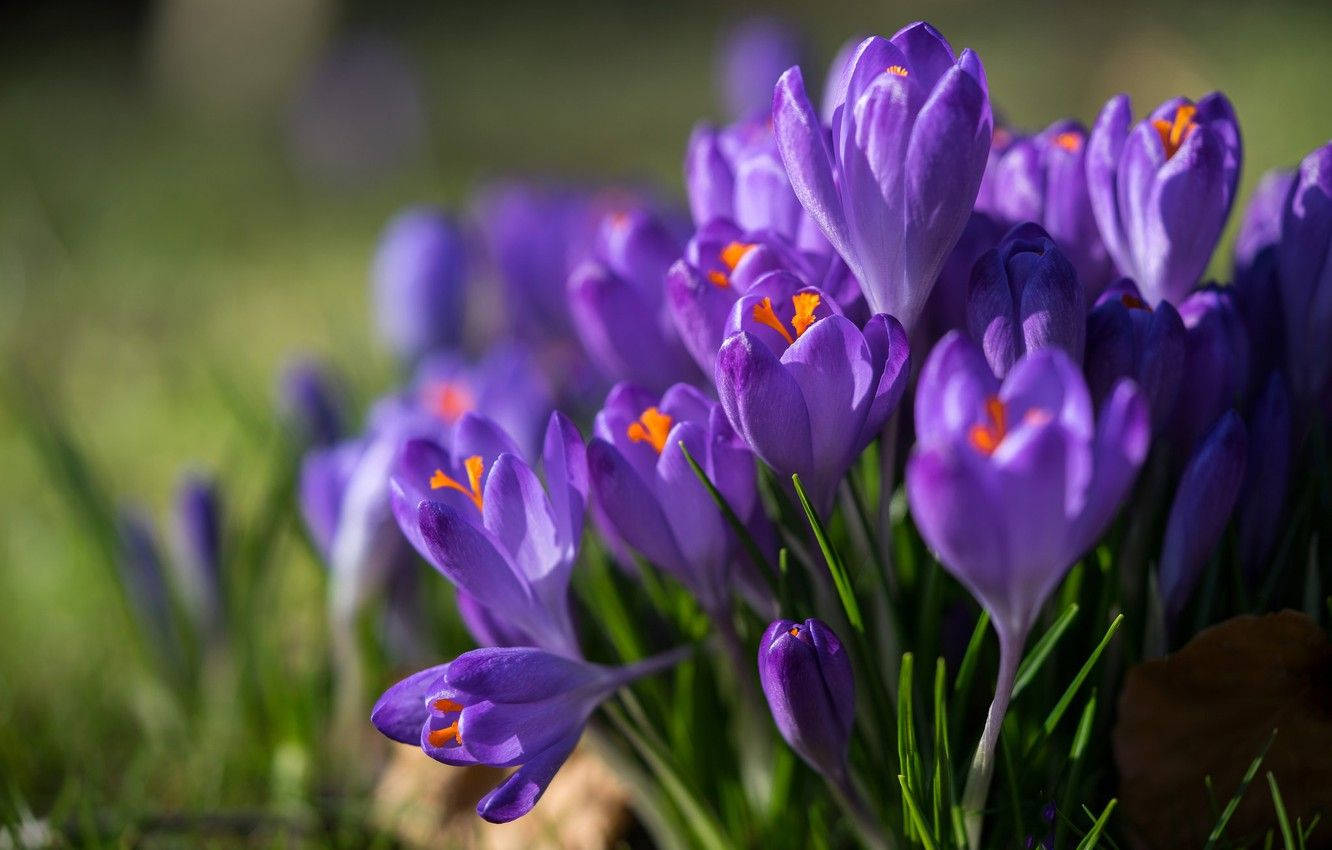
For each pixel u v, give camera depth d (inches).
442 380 27.5
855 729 21.0
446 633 26.7
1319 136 68.4
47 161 111.1
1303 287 21.2
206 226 87.1
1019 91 96.6
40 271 71.9
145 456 43.4
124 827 24.1
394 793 25.1
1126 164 20.6
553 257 36.1
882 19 145.9
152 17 173.2
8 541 36.0
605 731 22.0
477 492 20.4
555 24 172.6
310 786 25.5
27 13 171.2
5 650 29.5
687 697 22.2
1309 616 20.6
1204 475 20.0
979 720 21.4
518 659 19.9
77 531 30.1
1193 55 90.9
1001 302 19.7
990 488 18.0
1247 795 20.8
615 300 22.1
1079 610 21.2
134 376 53.7
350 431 31.1
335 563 24.7
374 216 88.0
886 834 20.8
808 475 19.8
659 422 20.3
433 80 145.5
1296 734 20.6
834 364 19.4
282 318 62.1
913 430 21.5
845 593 19.9
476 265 38.4
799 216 21.2
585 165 95.4
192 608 26.3
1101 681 21.0
